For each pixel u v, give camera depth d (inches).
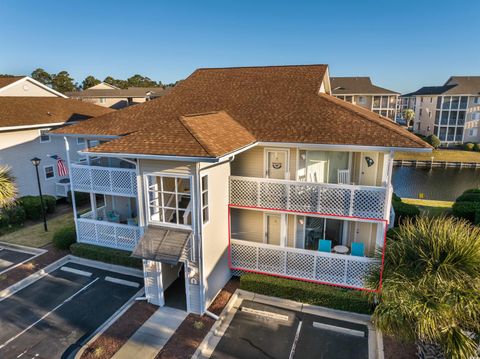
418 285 322.0
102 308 516.7
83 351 425.1
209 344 446.6
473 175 1761.8
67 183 1004.6
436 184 1579.7
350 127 522.0
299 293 520.1
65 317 494.6
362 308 490.3
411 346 425.7
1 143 869.8
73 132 653.3
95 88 2888.8
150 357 416.5
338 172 576.7
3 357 417.4
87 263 652.7
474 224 817.5
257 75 789.2
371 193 489.1
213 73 842.8
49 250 697.0
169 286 571.8
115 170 620.7
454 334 307.9
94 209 676.1
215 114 604.4
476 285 308.7
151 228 498.9
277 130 554.6
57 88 4168.3
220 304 521.0
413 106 3058.6
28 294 551.5
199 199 459.5
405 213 857.5
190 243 476.7
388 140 471.2
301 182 516.1
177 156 432.8
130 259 612.1
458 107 2367.1
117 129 643.5
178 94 770.2
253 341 453.1
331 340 453.4
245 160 597.9
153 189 499.8
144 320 484.7
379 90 2509.8
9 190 742.5
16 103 1032.2
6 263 648.4
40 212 871.1
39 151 970.7
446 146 2379.4
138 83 5556.1
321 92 780.6
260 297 542.6
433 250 339.9
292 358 424.2
